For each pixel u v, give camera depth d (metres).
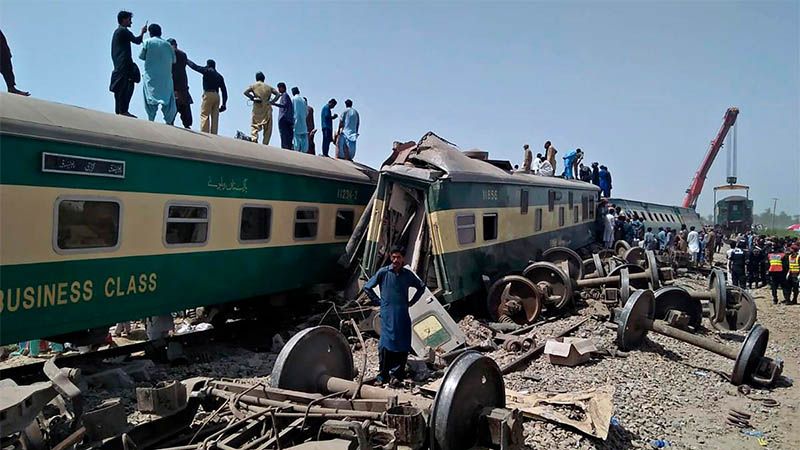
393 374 8.05
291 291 13.13
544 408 6.96
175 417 5.30
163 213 9.26
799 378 10.06
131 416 6.98
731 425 7.56
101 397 7.59
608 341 11.22
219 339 11.49
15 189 7.18
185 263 9.73
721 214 57.66
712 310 13.38
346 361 6.76
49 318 7.61
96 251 8.20
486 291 13.27
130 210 8.70
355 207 14.64
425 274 12.16
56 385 4.70
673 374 9.58
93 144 8.06
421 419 4.82
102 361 9.01
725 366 10.41
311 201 12.95
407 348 8.00
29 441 4.44
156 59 10.85
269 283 11.76
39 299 7.48
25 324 7.33
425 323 10.16
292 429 5.05
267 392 5.64
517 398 7.43
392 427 4.75
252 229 11.29
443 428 4.83
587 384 8.52
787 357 11.89
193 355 9.96
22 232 7.27
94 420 4.58
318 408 5.28
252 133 14.49
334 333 6.54
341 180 13.95
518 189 16.12
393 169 12.25
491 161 16.53
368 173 15.36
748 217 56.25
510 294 12.88
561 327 12.05
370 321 11.15
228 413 5.54
